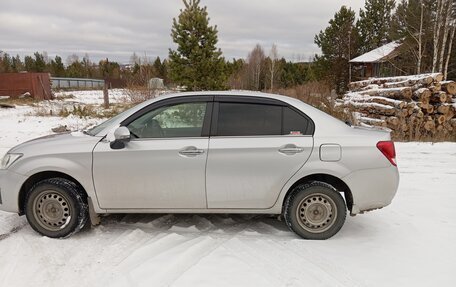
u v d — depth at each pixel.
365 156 3.75
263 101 3.96
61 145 3.93
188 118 4.00
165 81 18.95
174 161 3.80
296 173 3.79
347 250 3.66
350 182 3.78
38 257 3.47
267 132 3.86
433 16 21.12
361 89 15.41
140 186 3.85
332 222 3.86
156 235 3.99
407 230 4.19
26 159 3.89
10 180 3.90
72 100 24.70
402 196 5.46
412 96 11.20
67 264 3.34
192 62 13.58
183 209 3.92
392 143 3.88
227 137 3.84
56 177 3.99
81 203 3.88
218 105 3.96
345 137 3.81
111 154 3.82
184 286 2.95
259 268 3.26
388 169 3.78
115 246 3.70
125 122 3.97
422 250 3.68
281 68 40.94
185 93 4.08
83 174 3.85
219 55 13.76
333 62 28.20
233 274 3.14
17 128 12.23
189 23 13.25
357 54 28.16
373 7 28.17
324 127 3.87
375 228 4.25
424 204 5.10
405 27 22.45
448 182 6.22
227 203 3.88
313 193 3.83
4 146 9.32
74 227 3.87
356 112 12.80
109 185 3.87
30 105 19.98
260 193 3.84
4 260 3.41
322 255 3.54
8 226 4.26
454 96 11.16
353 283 3.03
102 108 18.23
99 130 4.07
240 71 41.22
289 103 3.95
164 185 3.84
